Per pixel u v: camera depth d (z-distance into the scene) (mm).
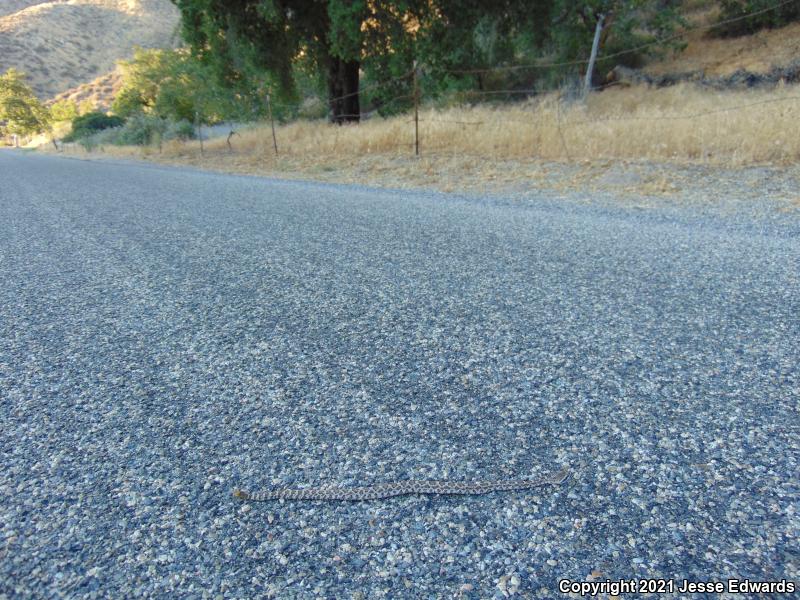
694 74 17781
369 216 5625
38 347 2443
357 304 2904
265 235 4734
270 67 17266
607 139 9570
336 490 1474
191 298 3080
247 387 2029
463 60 19562
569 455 1591
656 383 1971
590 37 20250
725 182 6992
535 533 1312
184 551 1272
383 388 1996
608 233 4613
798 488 1419
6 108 64875
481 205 6383
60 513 1396
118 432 1755
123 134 30375
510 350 2279
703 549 1244
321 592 1156
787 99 9930
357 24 14875
